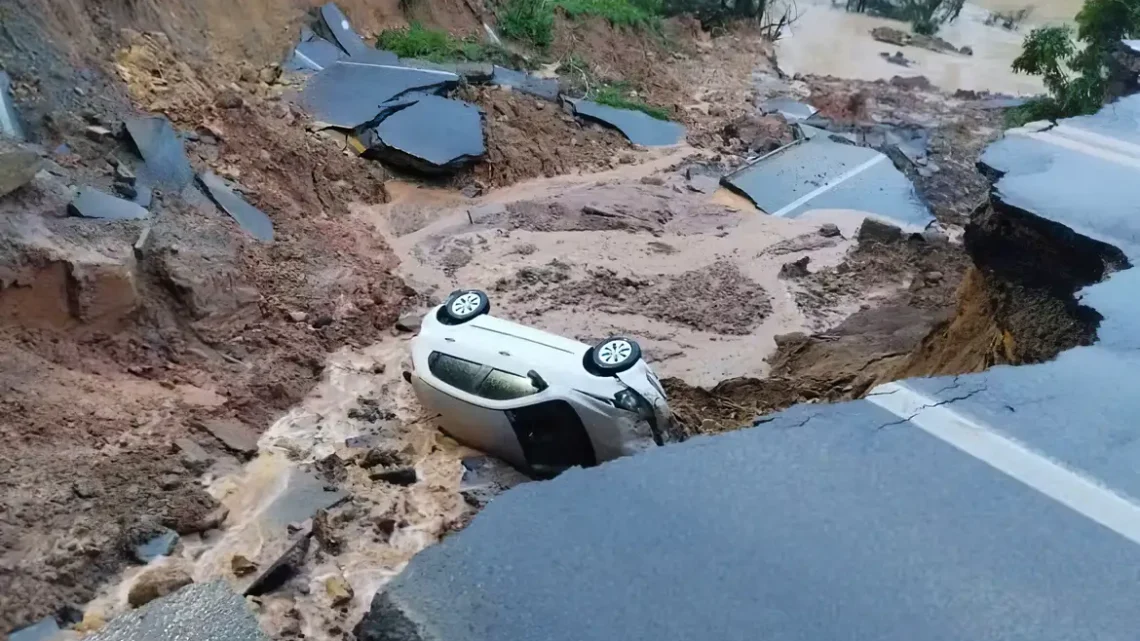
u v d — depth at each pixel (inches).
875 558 120.0
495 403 374.0
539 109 860.0
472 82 855.1
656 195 753.6
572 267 609.0
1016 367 168.9
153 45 653.3
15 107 508.4
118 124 553.0
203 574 305.7
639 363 372.8
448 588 112.2
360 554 320.2
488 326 402.3
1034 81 1258.0
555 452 374.3
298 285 523.2
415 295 550.6
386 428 409.7
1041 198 263.1
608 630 107.9
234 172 606.9
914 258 627.5
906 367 419.2
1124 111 331.3
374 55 839.1
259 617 284.0
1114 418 152.6
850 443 142.3
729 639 107.8
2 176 419.8
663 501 127.1
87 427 365.4
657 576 115.3
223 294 471.8
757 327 544.7
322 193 653.3
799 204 748.6
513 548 118.0
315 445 390.6
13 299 402.3
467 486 366.0
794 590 114.8
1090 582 118.2
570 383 366.3
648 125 896.9
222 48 729.6
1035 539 124.8
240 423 398.3
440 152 723.4
